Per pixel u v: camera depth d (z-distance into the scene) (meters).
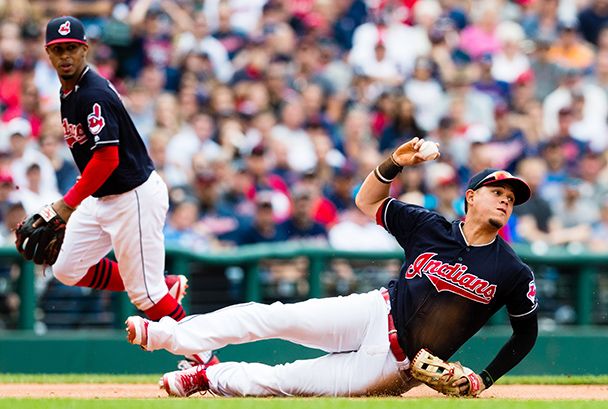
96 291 36.28
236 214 42.00
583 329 38.44
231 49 51.25
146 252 23.92
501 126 50.72
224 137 46.09
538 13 57.38
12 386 26.69
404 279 21.45
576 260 39.41
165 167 42.88
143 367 35.19
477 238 21.23
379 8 55.00
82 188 22.92
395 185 43.91
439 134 48.44
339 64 52.03
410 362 21.34
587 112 53.19
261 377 21.27
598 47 58.12
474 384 21.22
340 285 38.34
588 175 48.50
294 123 47.25
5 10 48.22
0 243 37.31
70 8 51.06
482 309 21.30
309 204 41.56
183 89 47.53
